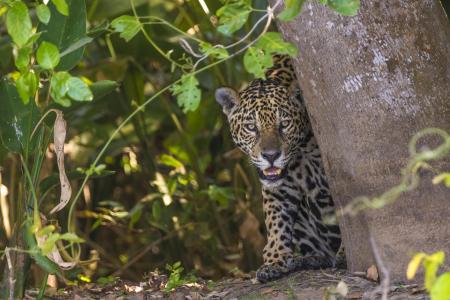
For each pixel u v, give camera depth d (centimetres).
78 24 1011
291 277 1081
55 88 766
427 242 940
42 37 1009
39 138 1014
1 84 996
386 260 959
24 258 1012
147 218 1616
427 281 573
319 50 953
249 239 1561
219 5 1449
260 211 1574
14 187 1523
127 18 807
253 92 1194
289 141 1170
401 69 934
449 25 997
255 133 1177
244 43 1544
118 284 1195
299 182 1194
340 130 966
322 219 1201
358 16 932
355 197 974
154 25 1578
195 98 761
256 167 1188
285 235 1187
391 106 937
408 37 932
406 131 936
